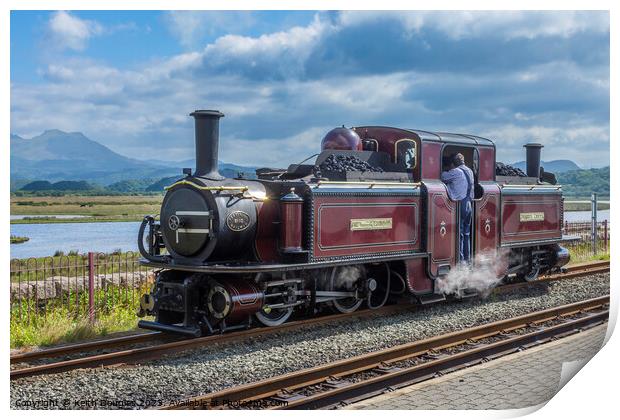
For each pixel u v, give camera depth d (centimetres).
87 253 1104
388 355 741
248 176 1011
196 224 859
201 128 875
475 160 1217
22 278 1101
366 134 1152
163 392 629
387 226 1012
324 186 912
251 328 886
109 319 976
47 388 636
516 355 811
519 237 1314
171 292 870
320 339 844
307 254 888
